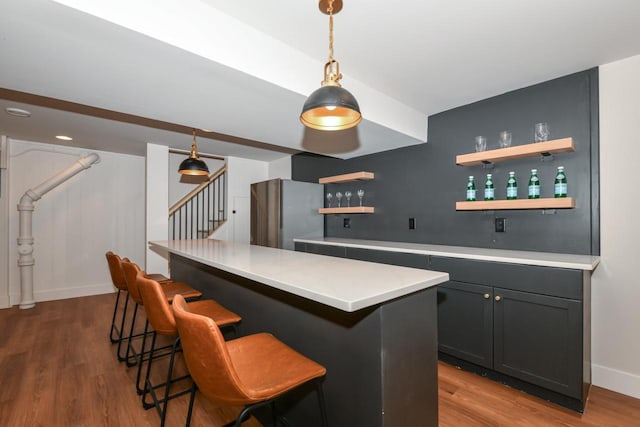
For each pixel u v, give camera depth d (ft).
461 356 7.38
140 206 16.46
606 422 5.65
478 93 8.57
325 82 4.88
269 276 4.38
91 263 15.08
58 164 14.28
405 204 10.91
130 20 4.31
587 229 7.13
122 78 5.83
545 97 7.82
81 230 14.83
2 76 5.73
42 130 11.80
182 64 5.31
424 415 4.32
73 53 4.94
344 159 13.41
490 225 8.71
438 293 7.84
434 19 5.49
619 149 6.77
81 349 8.74
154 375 7.34
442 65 7.12
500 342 6.73
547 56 6.68
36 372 7.42
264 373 3.67
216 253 7.13
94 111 9.77
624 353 6.68
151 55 5.02
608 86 6.93
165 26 4.65
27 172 13.56
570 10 5.22
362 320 3.96
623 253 6.70
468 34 5.93
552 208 7.63
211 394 3.19
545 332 6.14
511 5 5.11
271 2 5.07
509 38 6.05
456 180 9.51
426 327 4.36
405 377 4.02
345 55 6.73
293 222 13.53
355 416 4.04
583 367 5.80
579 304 5.75
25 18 4.02
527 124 8.12
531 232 7.97
